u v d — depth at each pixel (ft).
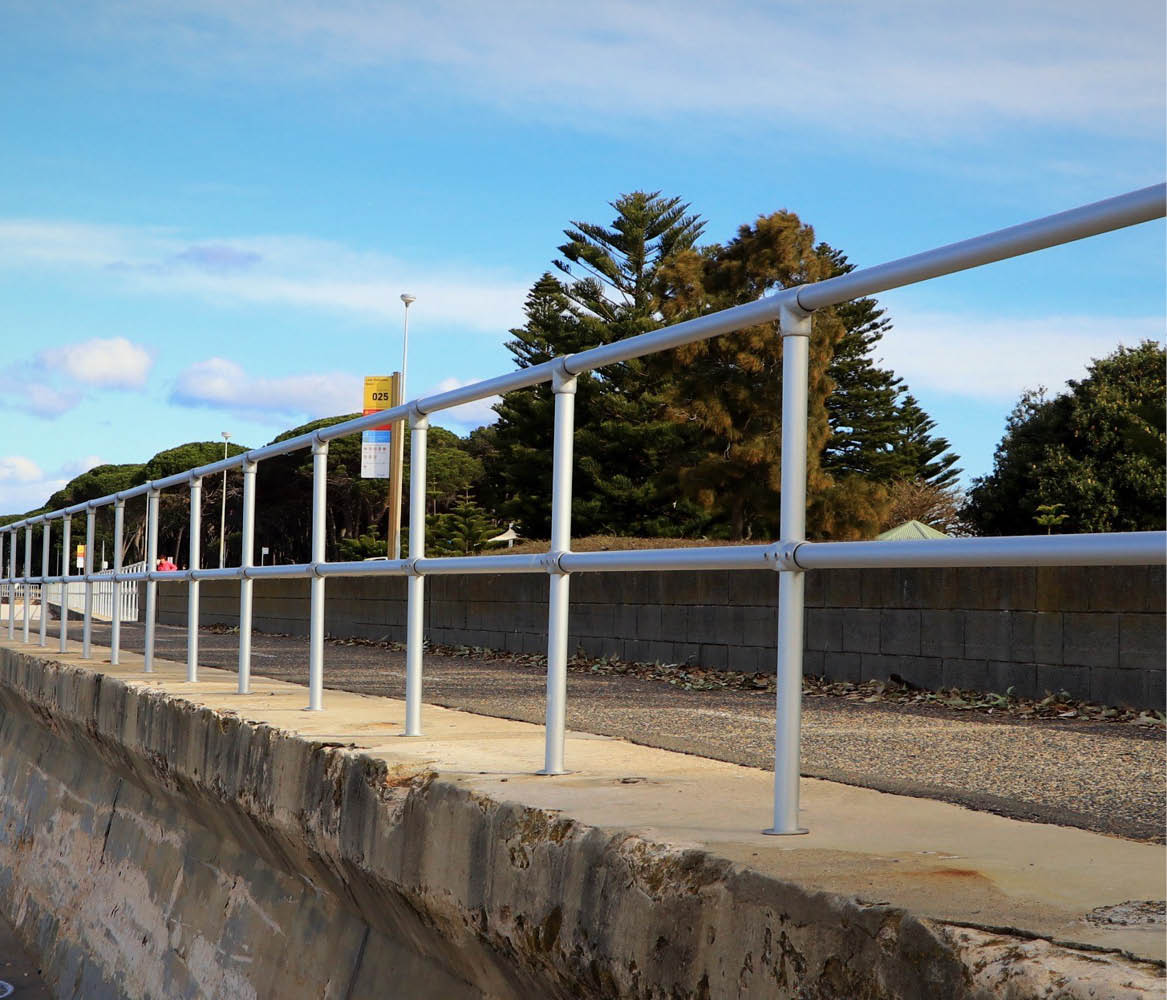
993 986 5.20
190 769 15.78
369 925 12.21
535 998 9.22
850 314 152.66
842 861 6.96
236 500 233.35
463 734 13.39
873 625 34.73
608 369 147.74
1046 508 123.85
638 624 43.55
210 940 15.11
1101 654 28.58
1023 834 7.80
